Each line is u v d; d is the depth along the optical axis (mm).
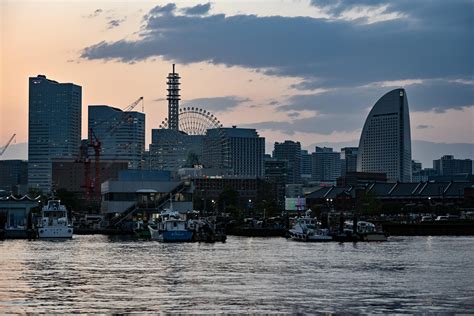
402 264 170875
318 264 169375
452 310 106500
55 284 131375
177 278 140375
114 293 120688
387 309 107125
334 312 104750
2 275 145125
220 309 106562
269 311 105125
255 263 171000
